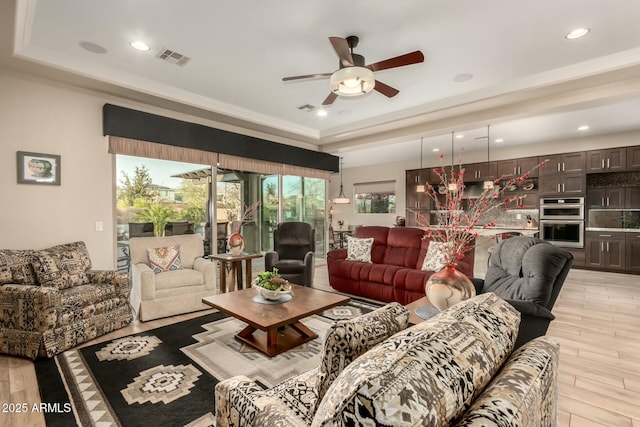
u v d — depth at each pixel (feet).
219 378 7.02
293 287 10.36
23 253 9.11
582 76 10.26
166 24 8.17
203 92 12.87
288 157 19.11
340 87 8.45
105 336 9.27
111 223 12.24
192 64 10.41
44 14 7.70
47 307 7.88
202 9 7.55
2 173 9.91
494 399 2.34
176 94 12.66
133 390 6.53
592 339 9.14
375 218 29.96
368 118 16.37
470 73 10.91
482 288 7.80
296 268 13.73
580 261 19.43
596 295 13.65
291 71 10.93
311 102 13.99
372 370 2.06
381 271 12.84
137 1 7.24
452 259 5.82
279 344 8.53
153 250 11.89
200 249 13.35
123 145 12.41
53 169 10.82
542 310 4.96
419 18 7.89
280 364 7.68
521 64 10.32
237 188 17.52
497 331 3.15
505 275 7.36
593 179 19.71
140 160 13.41
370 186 30.35
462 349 2.56
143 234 13.55
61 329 8.18
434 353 2.34
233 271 12.97
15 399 6.23
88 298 9.00
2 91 9.88
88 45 9.24
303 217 21.67
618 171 18.07
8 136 9.99
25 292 7.90
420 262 12.89
